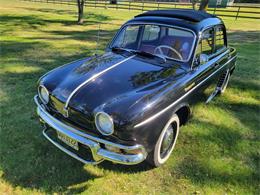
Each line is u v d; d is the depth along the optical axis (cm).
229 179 275
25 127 348
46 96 276
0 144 311
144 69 291
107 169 279
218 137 351
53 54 734
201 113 414
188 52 314
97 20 1689
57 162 285
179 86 272
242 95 499
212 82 388
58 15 1931
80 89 254
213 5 3422
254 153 321
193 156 308
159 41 332
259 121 401
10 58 675
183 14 354
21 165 279
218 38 396
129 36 359
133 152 229
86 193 248
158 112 242
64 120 260
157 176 274
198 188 261
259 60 764
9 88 475
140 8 2619
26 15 1812
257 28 1531
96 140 233
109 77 271
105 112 220
